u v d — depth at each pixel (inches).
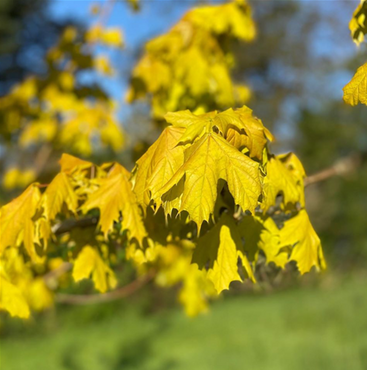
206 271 54.0
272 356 271.0
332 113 769.6
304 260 54.2
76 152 154.9
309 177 85.7
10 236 56.3
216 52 117.4
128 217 56.4
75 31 157.0
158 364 296.5
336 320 341.7
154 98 118.6
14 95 154.4
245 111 51.9
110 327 436.8
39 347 374.3
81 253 64.5
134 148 109.0
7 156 256.1
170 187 40.6
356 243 609.3
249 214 54.0
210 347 326.6
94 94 154.9
